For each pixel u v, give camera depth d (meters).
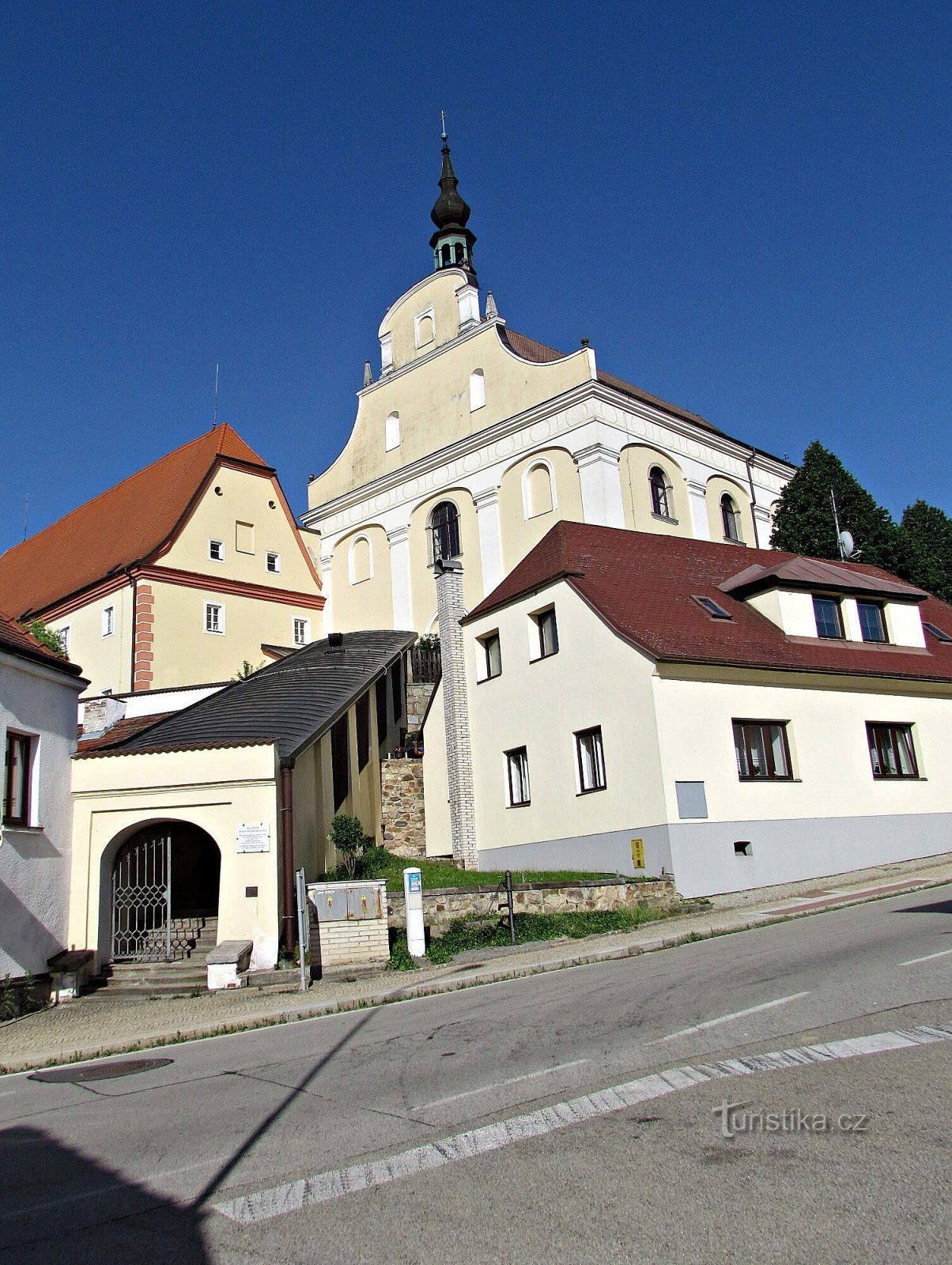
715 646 22.70
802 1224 4.95
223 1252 5.20
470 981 14.15
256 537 44.50
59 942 16.94
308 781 19.31
